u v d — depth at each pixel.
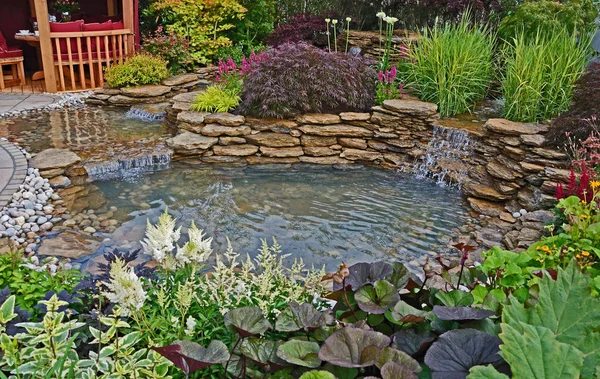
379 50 9.50
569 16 8.12
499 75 8.23
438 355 1.44
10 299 2.01
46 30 8.80
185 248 2.35
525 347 1.11
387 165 6.74
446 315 1.61
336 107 7.58
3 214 4.64
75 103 8.80
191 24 10.72
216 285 2.47
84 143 6.68
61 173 5.70
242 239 4.53
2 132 6.97
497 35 8.89
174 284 2.56
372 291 1.90
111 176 5.92
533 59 6.80
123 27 9.82
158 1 10.83
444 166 6.23
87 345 2.22
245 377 1.88
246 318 1.88
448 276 2.07
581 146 5.39
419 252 4.43
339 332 1.60
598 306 1.25
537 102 6.59
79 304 2.45
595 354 1.18
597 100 5.48
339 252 4.39
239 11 10.72
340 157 6.86
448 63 7.31
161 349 1.56
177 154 6.55
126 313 2.09
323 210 5.25
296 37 11.01
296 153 6.81
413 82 7.75
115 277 1.92
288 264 4.14
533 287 1.85
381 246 4.52
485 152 6.15
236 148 6.75
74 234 4.46
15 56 9.23
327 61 7.59
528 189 5.42
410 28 10.95
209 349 1.72
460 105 7.32
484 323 1.64
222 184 5.86
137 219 4.83
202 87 9.69
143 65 9.04
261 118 7.20
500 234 4.74
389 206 5.43
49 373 1.76
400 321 1.74
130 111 8.38
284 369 1.74
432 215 5.23
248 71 7.87
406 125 6.93
